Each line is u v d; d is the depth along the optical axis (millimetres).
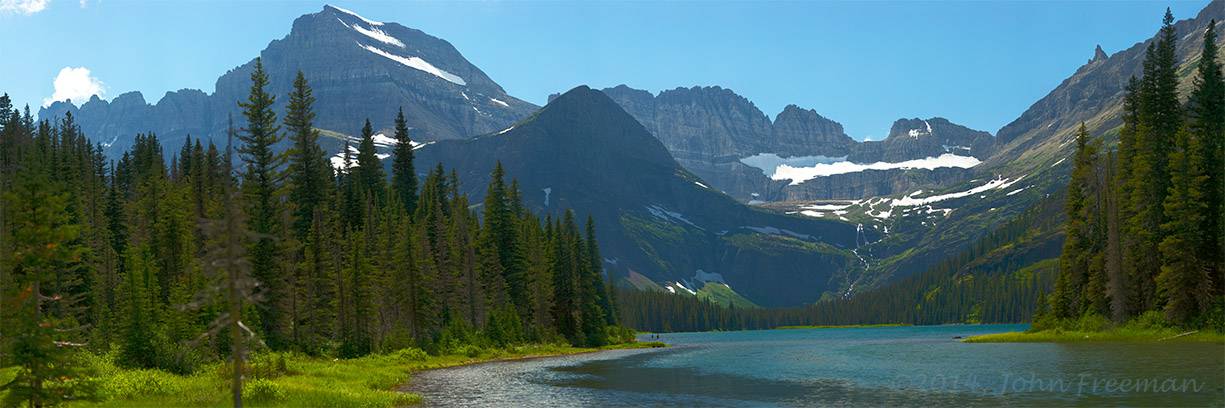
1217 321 80375
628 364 86500
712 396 50312
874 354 96812
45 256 29562
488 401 47719
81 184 117625
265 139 94500
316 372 57781
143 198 121000
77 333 52688
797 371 70125
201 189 96375
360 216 119750
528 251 134125
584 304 141500
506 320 118000
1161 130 93062
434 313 102438
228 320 21766
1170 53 94375
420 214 132875
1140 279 92875
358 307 87250
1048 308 113250
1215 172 85062
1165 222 91000
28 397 28719
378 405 41406
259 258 78750
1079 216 105938
